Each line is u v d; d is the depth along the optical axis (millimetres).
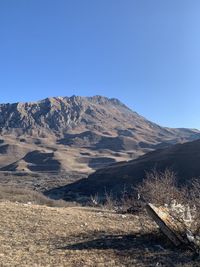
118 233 13352
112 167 107812
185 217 12398
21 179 176125
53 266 9898
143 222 15016
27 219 14703
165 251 11086
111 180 93750
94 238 12672
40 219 14797
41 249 11398
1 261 10078
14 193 31766
